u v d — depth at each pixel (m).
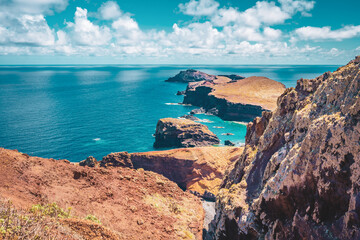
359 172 20.30
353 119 22.19
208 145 176.62
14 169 23.03
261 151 42.59
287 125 39.06
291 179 26.78
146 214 26.83
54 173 25.81
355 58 28.47
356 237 19.58
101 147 153.25
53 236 12.87
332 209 22.55
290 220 27.09
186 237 25.27
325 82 31.75
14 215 13.34
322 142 24.08
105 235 15.45
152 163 124.06
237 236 35.59
